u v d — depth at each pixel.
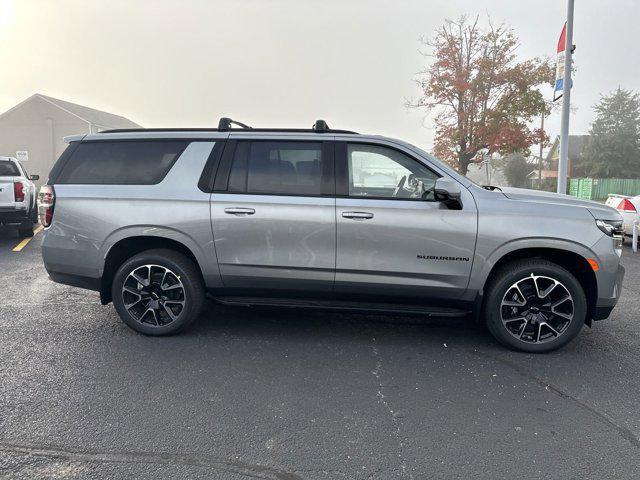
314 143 4.34
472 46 24.11
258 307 4.55
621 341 4.57
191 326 4.84
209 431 2.92
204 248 4.35
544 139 23.41
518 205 4.11
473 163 24.83
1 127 41.00
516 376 3.76
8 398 3.29
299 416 3.11
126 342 4.38
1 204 9.39
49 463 2.58
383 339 4.55
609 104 59.94
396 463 2.63
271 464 2.61
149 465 2.58
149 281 4.49
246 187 4.34
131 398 3.31
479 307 4.23
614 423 3.08
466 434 2.93
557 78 13.41
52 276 4.64
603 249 4.02
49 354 4.08
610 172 58.75
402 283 4.21
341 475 2.53
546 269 4.07
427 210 4.11
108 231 4.40
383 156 4.27
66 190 4.52
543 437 2.91
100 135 4.65
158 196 4.38
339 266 4.24
